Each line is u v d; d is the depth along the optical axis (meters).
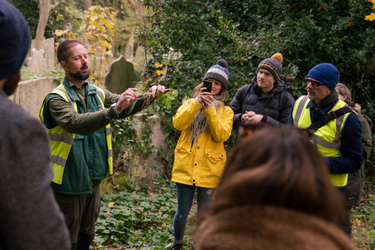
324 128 2.64
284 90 3.44
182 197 3.06
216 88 3.19
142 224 3.89
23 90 3.47
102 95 2.87
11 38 0.99
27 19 21.25
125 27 18.27
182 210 3.08
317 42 5.40
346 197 3.21
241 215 0.72
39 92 3.74
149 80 5.59
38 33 16.75
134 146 4.87
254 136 0.80
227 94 3.29
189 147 3.04
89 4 18.09
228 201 0.76
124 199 4.38
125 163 4.80
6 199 0.87
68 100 2.47
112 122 4.51
